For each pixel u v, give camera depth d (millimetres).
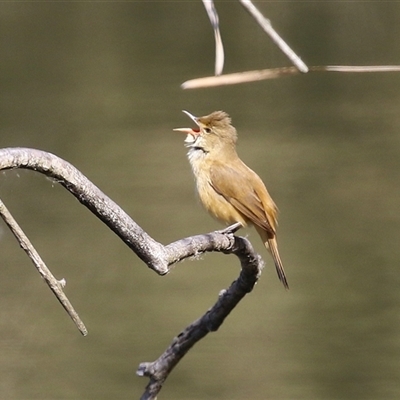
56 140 20531
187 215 16766
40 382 11836
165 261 3873
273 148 20141
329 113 22297
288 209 17422
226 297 4969
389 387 11836
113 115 21906
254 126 21406
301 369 12266
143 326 13219
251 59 24703
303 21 27000
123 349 12633
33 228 16547
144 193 17766
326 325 13375
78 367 12281
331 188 18312
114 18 28906
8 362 12266
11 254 15500
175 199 17516
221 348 12805
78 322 3369
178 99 23031
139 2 29672
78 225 16828
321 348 12758
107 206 3633
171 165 19156
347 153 19875
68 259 15430
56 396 11477
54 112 22047
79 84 23734
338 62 24141
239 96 23672
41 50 26188
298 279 14812
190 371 12188
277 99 23531
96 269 15062
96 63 25172
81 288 14430
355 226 16688
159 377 4980
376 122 21578
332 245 16047
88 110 22062
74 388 11742
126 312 13633
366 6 27406
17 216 16953
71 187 3539
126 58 25453
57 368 12242
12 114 21750
